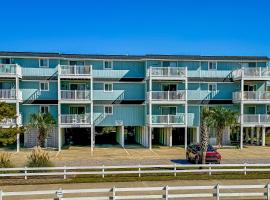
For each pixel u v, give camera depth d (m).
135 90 44.28
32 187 21.53
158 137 47.97
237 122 43.25
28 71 42.34
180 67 42.81
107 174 25.05
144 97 44.31
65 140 45.94
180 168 27.77
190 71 44.91
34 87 42.47
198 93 45.00
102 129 50.94
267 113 45.91
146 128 43.22
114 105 43.44
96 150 39.69
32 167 24.34
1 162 25.28
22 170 23.55
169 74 41.94
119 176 24.69
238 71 44.00
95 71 43.75
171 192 20.70
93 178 23.84
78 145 44.47
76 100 40.56
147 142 42.97
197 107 44.47
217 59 44.84
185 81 42.28
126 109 43.81
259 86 45.53
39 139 40.28
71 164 29.94
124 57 44.28
